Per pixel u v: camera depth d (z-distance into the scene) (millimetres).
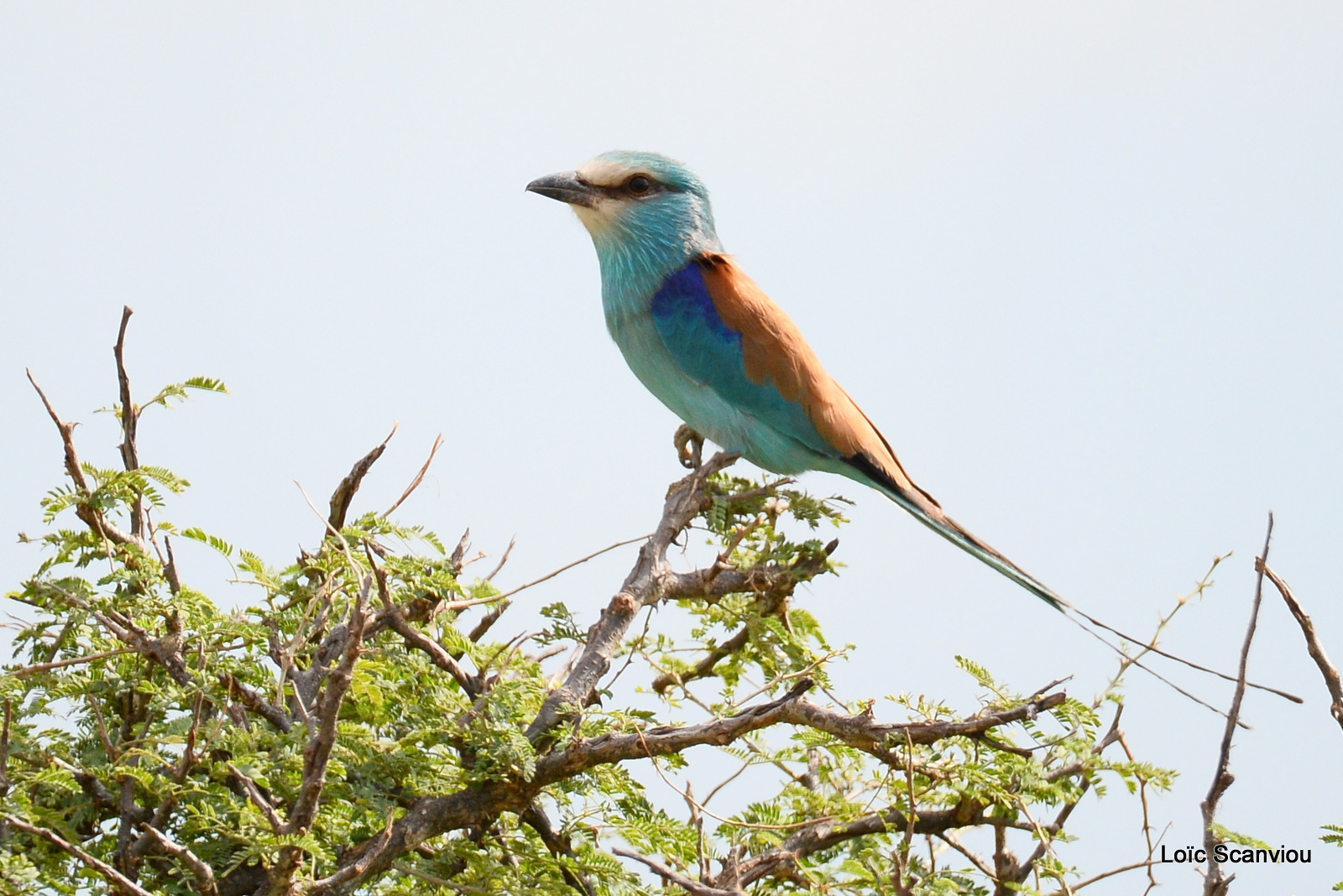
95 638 10734
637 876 10430
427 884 10148
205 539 11164
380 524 11188
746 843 10961
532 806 10680
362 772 9938
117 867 9156
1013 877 10625
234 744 9672
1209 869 8422
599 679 10898
